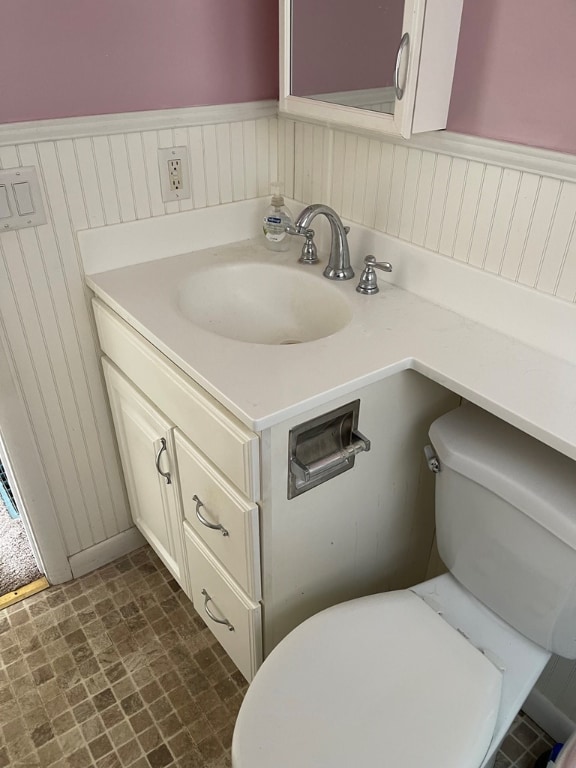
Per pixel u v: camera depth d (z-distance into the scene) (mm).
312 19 1108
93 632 1564
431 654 1019
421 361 1035
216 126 1389
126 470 1594
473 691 965
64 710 1386
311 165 1438
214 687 1436
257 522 1032
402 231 1271
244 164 1481
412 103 1007
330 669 989
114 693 1422
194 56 1288
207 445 1053
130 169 1310
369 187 1307
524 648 1077
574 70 889
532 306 1064
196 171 1410
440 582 1193
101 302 1340
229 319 1398
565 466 961
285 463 988
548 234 1010
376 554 1354
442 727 913
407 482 1285
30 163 1182
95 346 1452
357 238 1371
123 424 1469
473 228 1126
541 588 979
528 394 948
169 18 1221
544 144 965
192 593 1469
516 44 942
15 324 1304
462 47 1015
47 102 1158
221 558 1194
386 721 919
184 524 1321
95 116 1217
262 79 1412
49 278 1306
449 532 1131
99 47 1168
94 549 1720
